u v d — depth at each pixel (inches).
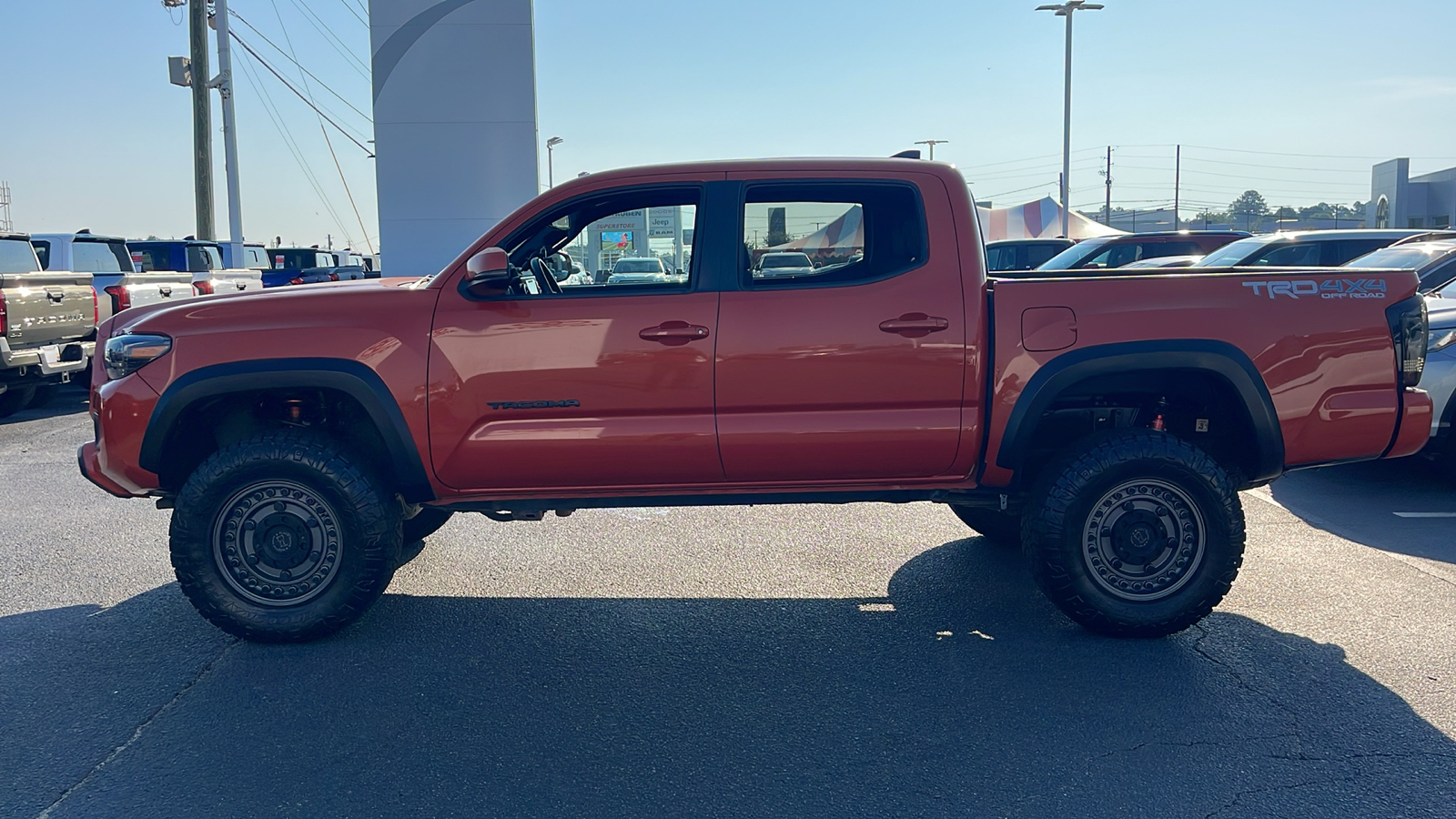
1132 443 172.9
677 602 201.6
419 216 808.9
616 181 181.8
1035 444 193.9
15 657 174.7
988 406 175.6
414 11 789.9
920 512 271.1
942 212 177.8
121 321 191.2
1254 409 174.1
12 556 236.4
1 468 341.7
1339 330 176.2
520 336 174.4
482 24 792.9
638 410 175.5
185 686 162.2
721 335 173.9
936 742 141.2
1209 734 142.1
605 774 133.0
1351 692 155.4
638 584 212.8
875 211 180.5
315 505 176.7
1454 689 155.9
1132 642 177.6
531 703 155.7
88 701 156.7
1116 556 175.6
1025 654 172.4
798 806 124.6
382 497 178.1
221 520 176.1
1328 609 191.9
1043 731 143.9
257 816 123.2
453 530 256.8
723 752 139.1
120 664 171.5
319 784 130.6
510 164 810.2
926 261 176.6
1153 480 172.9
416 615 195.2
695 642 180.1
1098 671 165.0
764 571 220.8
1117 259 657.0
